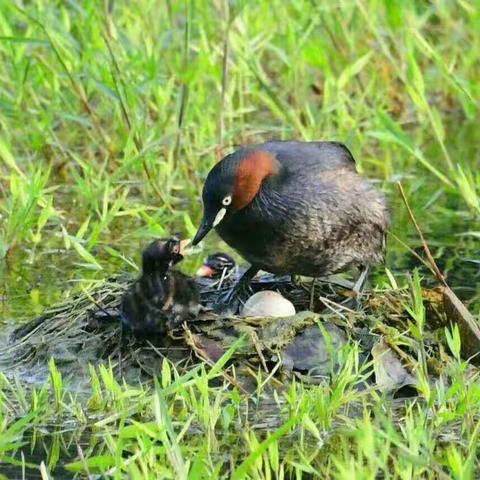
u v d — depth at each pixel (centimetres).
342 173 1267
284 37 1897
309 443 1032
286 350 1175
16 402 1118
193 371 1045
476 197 1495
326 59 1795
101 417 1080
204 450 927
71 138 1777
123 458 1000
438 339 1211
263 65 2086
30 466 989
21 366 1199
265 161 1244
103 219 1434
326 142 1297
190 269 1450
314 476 976
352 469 895
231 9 1800
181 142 1692
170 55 1845
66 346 1207
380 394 1139
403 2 1880
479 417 1066
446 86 2006
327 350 1165
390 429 922
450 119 1988
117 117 1692
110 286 1290
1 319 1302
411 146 1548
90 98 1858
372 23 1791
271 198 1241
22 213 1458
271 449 953
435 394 1071
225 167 1240
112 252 1390
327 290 1314
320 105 1933
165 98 1666
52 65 1791
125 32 1820
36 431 1058
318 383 1148
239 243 1262
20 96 1683
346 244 1271
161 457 991
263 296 1235
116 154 1711
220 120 1683
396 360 1166
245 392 1126
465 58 1947
